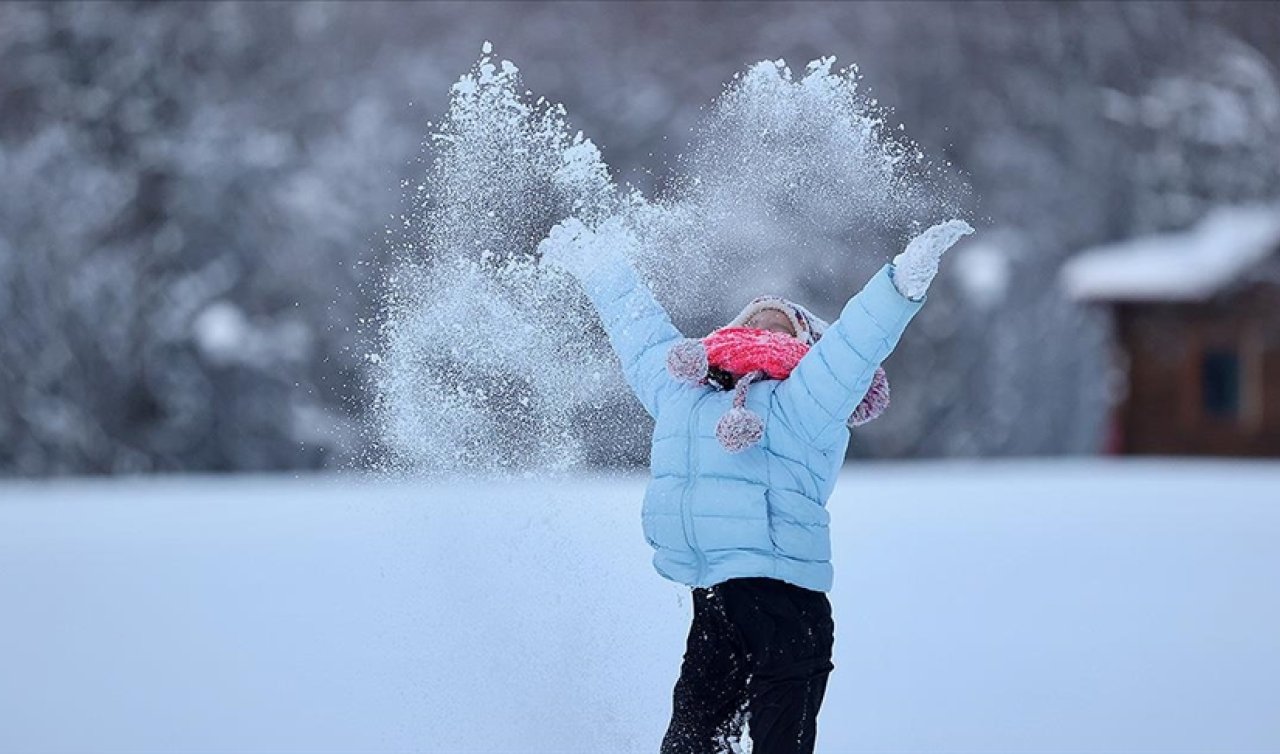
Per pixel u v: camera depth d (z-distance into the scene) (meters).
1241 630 22.86
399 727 16.34
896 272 12.84
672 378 13.97
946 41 120.81
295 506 48.44
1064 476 64.69
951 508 44.31
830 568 13.26
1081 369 105.19
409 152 102.69
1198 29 128.88
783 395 13.28
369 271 96.56
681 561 13.35
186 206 97.38
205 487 68.25
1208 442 118.75
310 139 106.69
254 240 96.69
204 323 94.56
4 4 103.38
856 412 13.59
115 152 101.25
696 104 114.44
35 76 102.44
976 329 104.25
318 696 18.22
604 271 14.73
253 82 107.69
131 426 94.12
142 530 40.50
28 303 93.25
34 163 96.50
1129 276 114.69
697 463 13.30
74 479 92.94
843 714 17.19
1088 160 123.50
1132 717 16.89
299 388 94.81
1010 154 120.19
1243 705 17.50
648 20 116.75
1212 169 126.56
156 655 21.38
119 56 102.62
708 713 13.23
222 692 18.62
